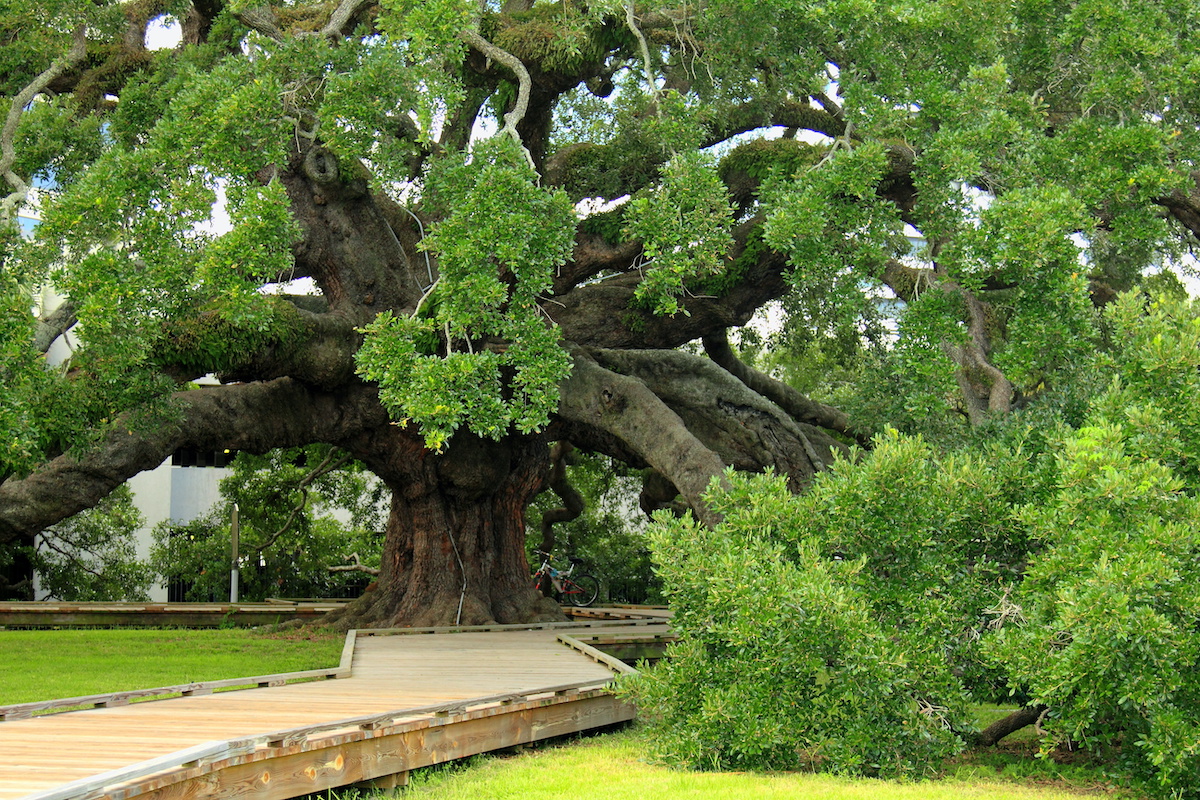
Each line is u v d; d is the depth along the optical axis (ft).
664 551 27.71
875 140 39.60
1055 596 23.97
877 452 27.09
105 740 22.98
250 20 46.24
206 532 98.73
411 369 33.83
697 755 25.90
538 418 35.50
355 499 97.60
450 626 56.75
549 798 22.25
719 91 47.21
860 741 25.12
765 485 29.76
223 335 44.04
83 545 92.79
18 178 43.47
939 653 25.96
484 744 28.09
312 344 47.60
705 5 46.19
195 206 36.76
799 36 42.98
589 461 88.99
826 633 25.34
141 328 36.09
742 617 25.43
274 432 51.08
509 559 63.31
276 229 36.24
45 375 34.04
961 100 38.37
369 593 62.34
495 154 35.70
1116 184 38.29
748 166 51.06
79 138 49.06
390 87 39.06
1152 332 27.09
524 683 33.40
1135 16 39.32
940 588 27.07
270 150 38.09
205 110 37.24
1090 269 56.18
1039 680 23.30
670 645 27.86
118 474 44.88
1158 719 22.35
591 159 52.70
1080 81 43.45
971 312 50.47
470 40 40.34
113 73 55.57
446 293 34.65
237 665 45.73
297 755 21.86
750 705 25.59
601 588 98.37
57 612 70.85
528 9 54.34
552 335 36.14
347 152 38.93
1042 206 34.40
